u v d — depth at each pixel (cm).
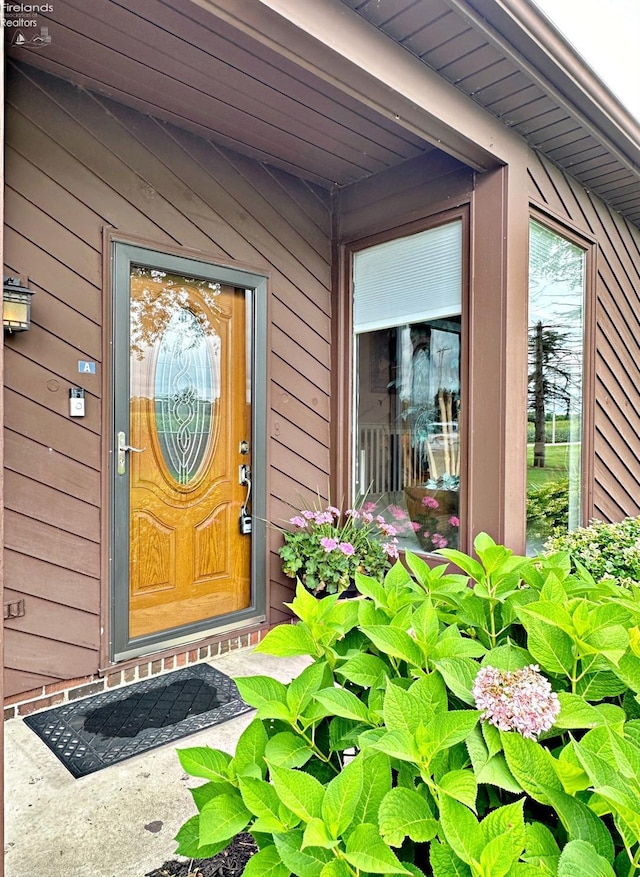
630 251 456
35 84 246
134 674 277
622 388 448
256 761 94
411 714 81
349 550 324
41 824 172
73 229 257
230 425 326
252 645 327
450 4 203
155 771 201
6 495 238
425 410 337
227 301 325
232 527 326
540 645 94
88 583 262
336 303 382
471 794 70
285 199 353
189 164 301
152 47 233
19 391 242
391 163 342
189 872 144
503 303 293
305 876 71
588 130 297
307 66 202
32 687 245
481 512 301
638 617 97
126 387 276
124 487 275
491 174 297
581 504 396
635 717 94
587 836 69
